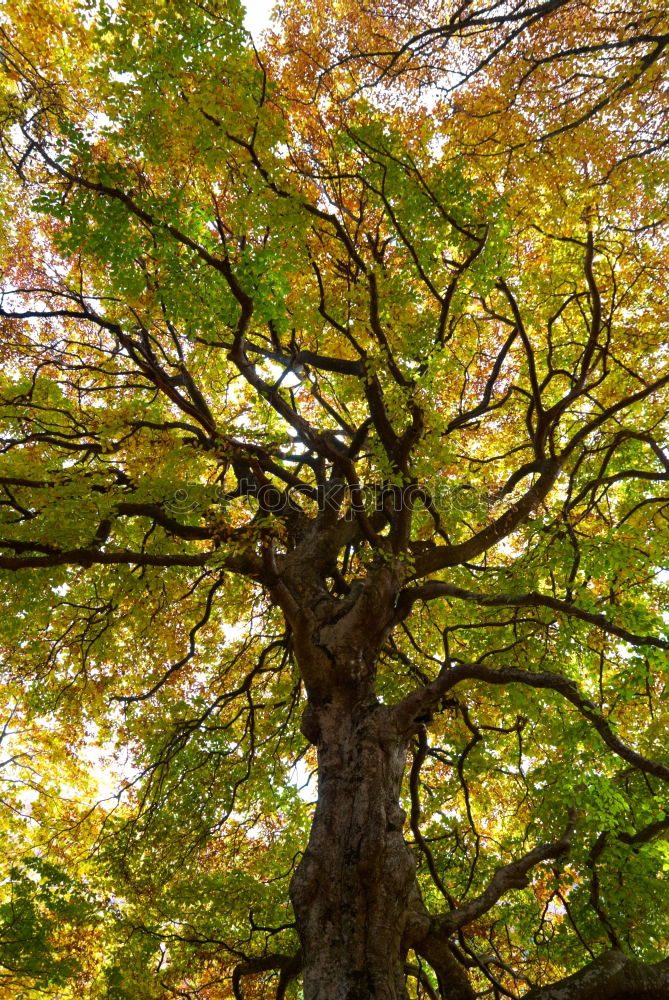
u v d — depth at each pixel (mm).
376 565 9078
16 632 10578
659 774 6613
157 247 6434
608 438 12000
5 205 10914
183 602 12633
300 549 9820
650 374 12148
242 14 6219
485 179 10602
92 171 6156
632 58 9109
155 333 10828
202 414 7602
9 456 9586
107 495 8039
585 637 9766
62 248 6352
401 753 7531
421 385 7887
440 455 8078
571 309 12109
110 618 10859
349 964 5766
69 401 10469
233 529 7125
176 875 11016
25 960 9469
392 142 7801
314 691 8078
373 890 6191
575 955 9453
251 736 11188
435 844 11000
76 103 9766
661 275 11578
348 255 9102
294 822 11875
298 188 8719
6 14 9375
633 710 10547
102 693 12047
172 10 6219
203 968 10359
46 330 12000
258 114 6422
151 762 11602
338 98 10711
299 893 6344
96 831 13422
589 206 10211
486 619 10086
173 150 7344
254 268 6484
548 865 8859
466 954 7598
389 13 10766
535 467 10555
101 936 10570
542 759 11750
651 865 8047
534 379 10125
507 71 9977
